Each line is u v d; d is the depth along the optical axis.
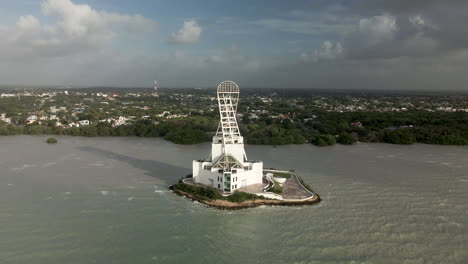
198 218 102.31
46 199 115.56
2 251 82.00
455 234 92.44
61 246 84.81
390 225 97.56
